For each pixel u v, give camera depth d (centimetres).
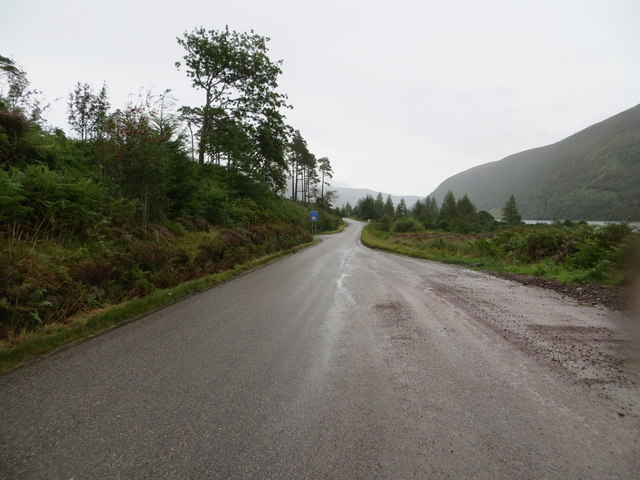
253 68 2467
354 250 2236
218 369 344
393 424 250
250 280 916
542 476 198
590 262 998
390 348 411
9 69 912
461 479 195
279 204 2658
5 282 414
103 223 690
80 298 500
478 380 325
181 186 1089
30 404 270
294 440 230
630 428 247
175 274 762
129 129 813
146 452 216
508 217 7262
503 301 678
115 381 314
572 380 326
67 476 195
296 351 398
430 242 2370
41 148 739
